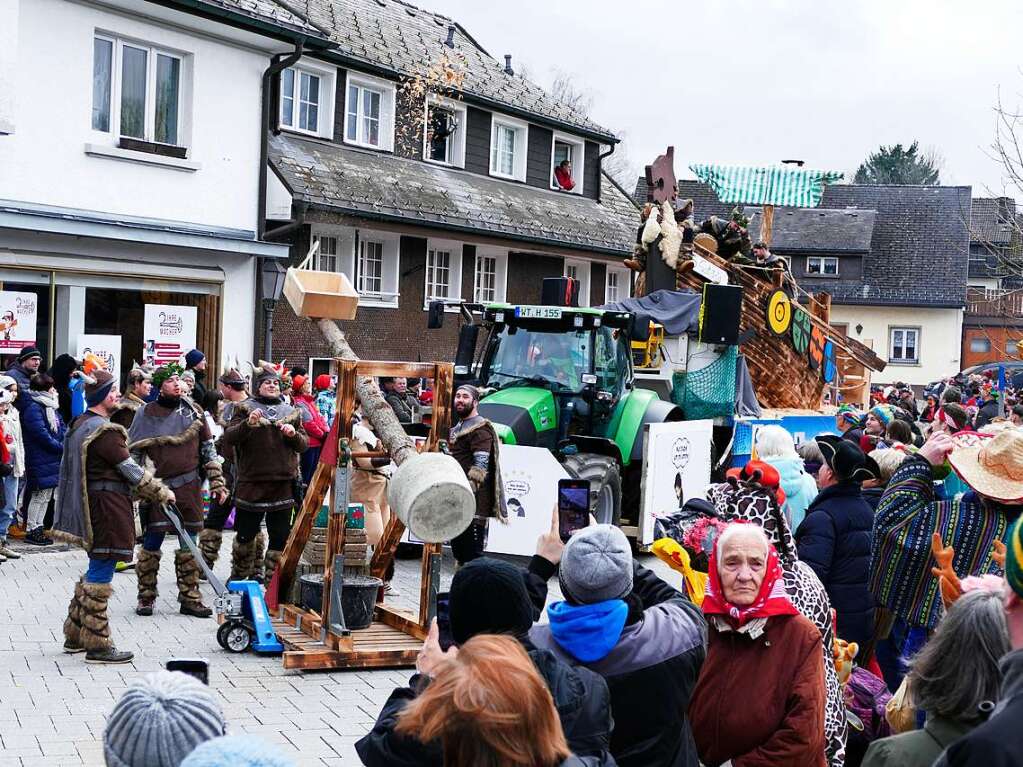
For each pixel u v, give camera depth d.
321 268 21.69
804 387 18.19
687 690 4.19
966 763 2.66
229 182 18.39
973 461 5.85
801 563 5.63
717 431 15.87
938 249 55.94
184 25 17.41
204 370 14.74
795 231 55.62
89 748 6.53
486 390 13.38
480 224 23.92
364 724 7.24
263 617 8.77
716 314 15.02
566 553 4.17
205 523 10.52
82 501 8.21
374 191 21.64
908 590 5.90
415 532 7.03
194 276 17.69
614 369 13.54
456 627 3.58
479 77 27.28
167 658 8.48
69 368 13.20
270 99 20.78
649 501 13.09
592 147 30.64
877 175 103.12
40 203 15.66
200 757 2.20
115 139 16.62
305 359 20.97
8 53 14.43
